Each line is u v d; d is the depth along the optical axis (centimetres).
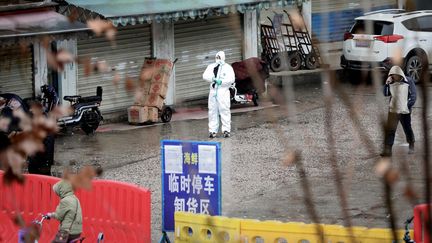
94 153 3431
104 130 3822
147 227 2275
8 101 3350
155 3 3925
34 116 845
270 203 2755
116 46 3988
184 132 3794
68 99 3691
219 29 4372
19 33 3347
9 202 2447
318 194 2808
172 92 4219
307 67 4750
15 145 773
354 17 5031
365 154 3259
